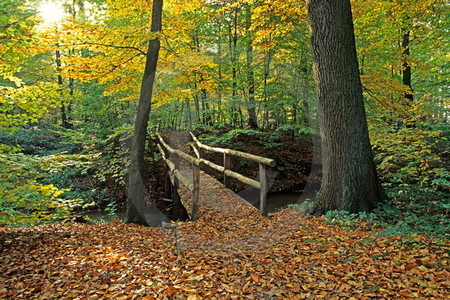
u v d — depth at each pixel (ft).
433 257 10.23
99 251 12.34
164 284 9.17
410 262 10.09
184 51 20.99
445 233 12.07
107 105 33.12
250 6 30.71
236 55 23.25
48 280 9.78
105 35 17.08
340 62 15.69
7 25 14.90
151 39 17.22
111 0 20.45
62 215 17.63
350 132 15.76
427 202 16.33
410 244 11.42
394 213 14.83
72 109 45.16
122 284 9.41
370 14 23.84
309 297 8.51
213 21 36.96
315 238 12.25
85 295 8.86
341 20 15.71
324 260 10.48
